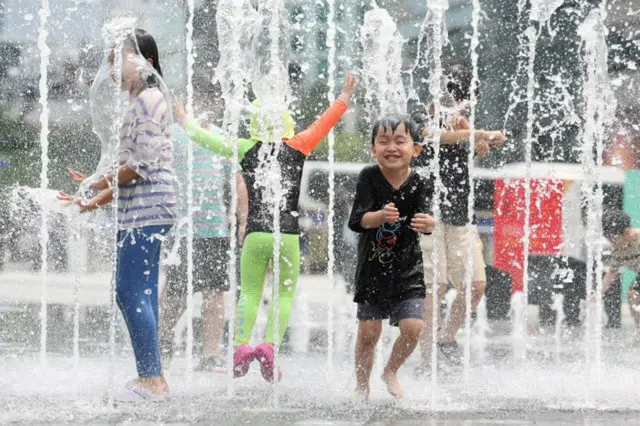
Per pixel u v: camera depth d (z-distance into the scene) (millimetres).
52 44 19500
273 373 10648
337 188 19703
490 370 12320
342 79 20578
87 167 18297
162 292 12562
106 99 10070
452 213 12773
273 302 10961
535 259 18781
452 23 21953
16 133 19078
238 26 12219
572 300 18609
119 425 8039
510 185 18938
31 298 17766
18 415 8492
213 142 11188
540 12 14906
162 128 9711
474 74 13188
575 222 18766
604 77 14758
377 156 10055
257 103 11203
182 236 12578
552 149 20141
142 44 9867
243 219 12430
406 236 10125
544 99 20734
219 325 12453
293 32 20719
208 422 8219
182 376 11516
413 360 13352
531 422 8289
